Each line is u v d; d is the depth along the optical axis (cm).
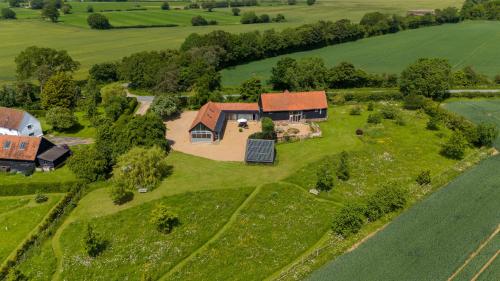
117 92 10962
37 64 12000
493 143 8350
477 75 12600
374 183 7006
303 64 12144
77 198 6588
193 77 12144
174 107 10038
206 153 8119
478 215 5959
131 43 19538
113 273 5153
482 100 11138
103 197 6619
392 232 5662
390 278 4834
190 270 5172
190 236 5738
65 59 12369
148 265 5253
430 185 6825
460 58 15675
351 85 12531
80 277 5106
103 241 5647
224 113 9750
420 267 4984
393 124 9231
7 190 6888
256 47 16125
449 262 5050
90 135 9275
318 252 5394
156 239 5681
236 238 5691
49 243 5684
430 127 9012
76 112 10744
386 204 6078
